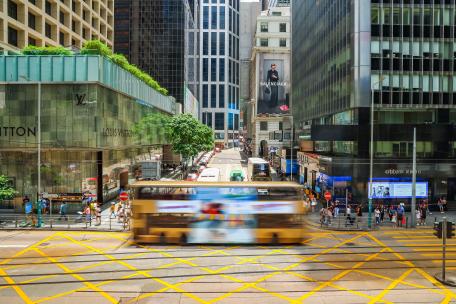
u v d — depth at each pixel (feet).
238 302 62.59
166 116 267.39
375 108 154.51
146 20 416.26
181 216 89.86
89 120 138.82
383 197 150.61
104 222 122.93
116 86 159.02
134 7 416.26
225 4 636.89
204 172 166.71
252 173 181.57
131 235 105.70
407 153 153.99
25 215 129.70
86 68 137.80
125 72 173.06
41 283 70.33
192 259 84.79
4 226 115.65
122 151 175.73
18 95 138.41
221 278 73.46
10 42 185.06
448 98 155.53
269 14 378.53
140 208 90.33
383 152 153.79
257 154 358.02
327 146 193.36
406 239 105.50
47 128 139.03
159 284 70.28
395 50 154.40
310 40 237.45
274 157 303.89
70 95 138.82
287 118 320.50
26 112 138.62
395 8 154.10
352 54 155.33
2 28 173.58
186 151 232.53
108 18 305.94
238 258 85.66
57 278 72.90
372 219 130.52
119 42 418.31
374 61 153.69
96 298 63.77
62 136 139.03
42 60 138.00
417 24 154.92
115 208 143.84
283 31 356.38
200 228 89.61
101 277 73.56
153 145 234.99
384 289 68.49
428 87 155.22
